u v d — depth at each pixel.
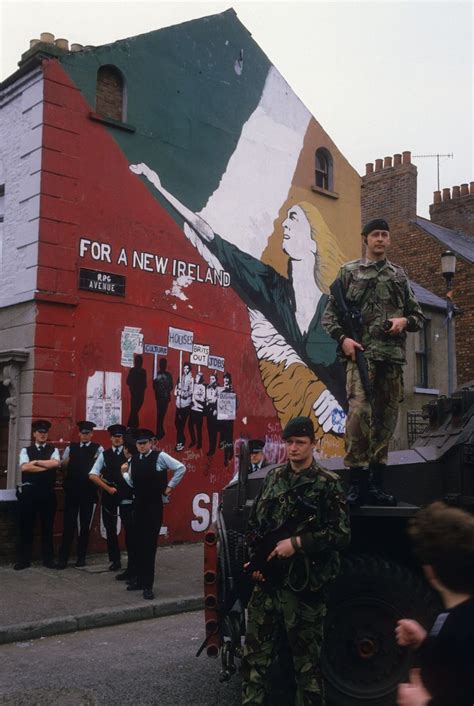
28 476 9.56
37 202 10.78
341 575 4.55
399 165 23.64
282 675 4.82
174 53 12.80
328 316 5.00
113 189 11.62
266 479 4.25
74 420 10.74
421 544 2.31
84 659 6.09
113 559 9.57
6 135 11.55
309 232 14.83
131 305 11.61
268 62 14.46
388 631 4.52
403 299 4.95
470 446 4.62
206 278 12.78
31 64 11.01
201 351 12.51
